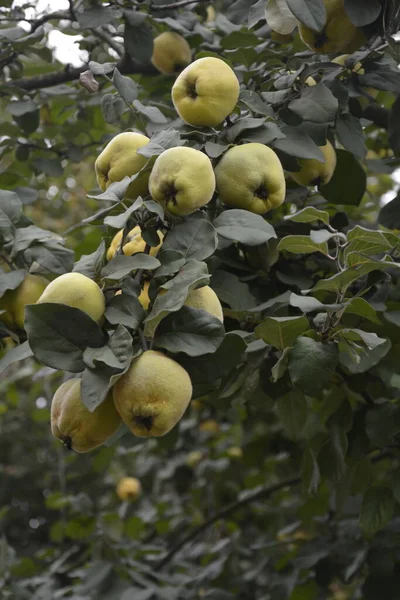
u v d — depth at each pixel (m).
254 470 4.82
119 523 3.88
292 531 3.98
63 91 3.39
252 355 2.16
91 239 2.84
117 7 2.98
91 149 3.91
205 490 5.04
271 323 1.83
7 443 7.54
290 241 1.87
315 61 2.55
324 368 1.77
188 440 4.99
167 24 3.01
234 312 2.29
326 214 1.88
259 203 1.93
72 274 1.59
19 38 3.12
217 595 3.60
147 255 1.65
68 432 1.55
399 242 1.84
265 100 2.32
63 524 4.07
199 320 1.57
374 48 2.51
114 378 1.43
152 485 5.78
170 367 1.48
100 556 3.50
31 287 2.00
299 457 3.85
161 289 1.65
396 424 2.41
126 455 5.03
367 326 2.32
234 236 1.78
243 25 2.98
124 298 1.58
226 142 2.03
